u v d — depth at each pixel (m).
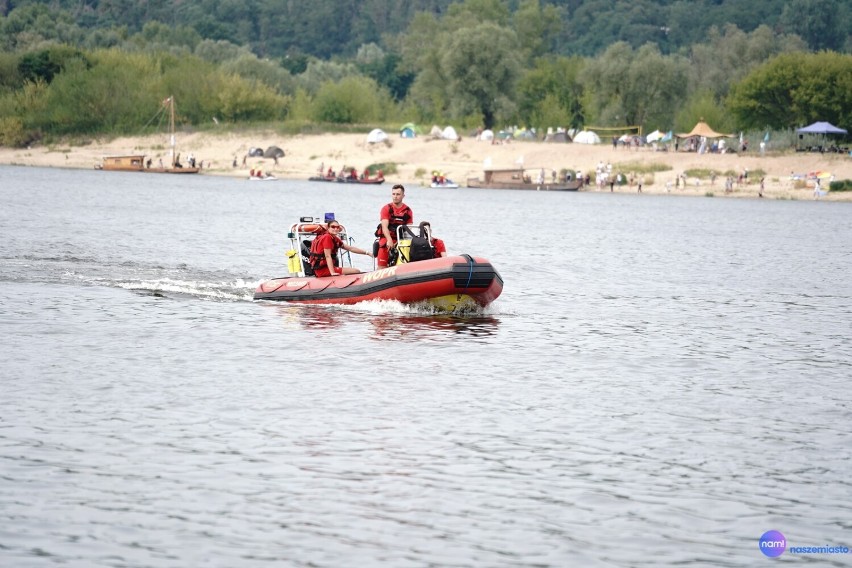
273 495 38.88
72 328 66.88
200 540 35.22
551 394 53.44
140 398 50.38
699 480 41.41
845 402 53.44
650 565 34.28
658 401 52.72
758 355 65.31
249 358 59.25
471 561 34.25
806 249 147.00
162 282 88.19
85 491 38.78
